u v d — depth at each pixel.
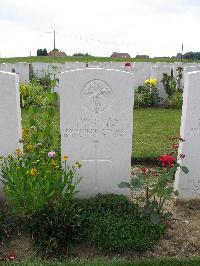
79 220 1.29
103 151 1.51
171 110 3.61
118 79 1.44
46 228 1.26
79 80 1.43
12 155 1.53
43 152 1.46
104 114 1.47
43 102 1.90
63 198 1.34
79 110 1.46
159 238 1.28
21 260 1.19
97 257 1.21
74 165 1.52
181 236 1.32
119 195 1.51
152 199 1.59
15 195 1.28
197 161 1.53
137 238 1.24
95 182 1.55
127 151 1.51
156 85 3.88
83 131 1.49
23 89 3.48
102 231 1.26
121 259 1.18
